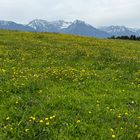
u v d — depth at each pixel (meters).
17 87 17.44
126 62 27.77
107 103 15.62
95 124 12.84
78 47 38.91
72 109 14.47
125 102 15.95
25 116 13.48
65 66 25.23
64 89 17.58
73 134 11.97
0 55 28.94
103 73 22.83
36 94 16.50
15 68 23.42
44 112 13.88
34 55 29.98
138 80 20.67
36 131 12.05
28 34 52.56
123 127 12.53
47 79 19.70
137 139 11.51
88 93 17.16
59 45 39.53
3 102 15.34
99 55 31.59
